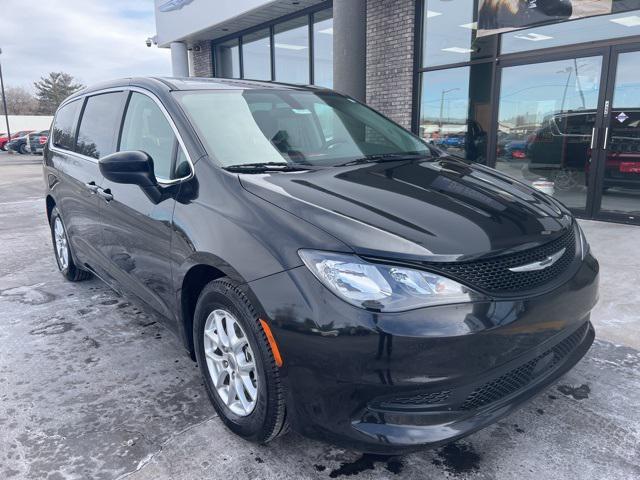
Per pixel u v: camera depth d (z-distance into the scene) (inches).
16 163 979.3
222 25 492.1
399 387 71.6
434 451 89.4
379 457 88.3
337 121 130.4
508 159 302.7
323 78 424.2
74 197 152.5
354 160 115.0
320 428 76.5
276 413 81.9
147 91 123.0
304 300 74.5
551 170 284.7
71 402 107.0
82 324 148.6
